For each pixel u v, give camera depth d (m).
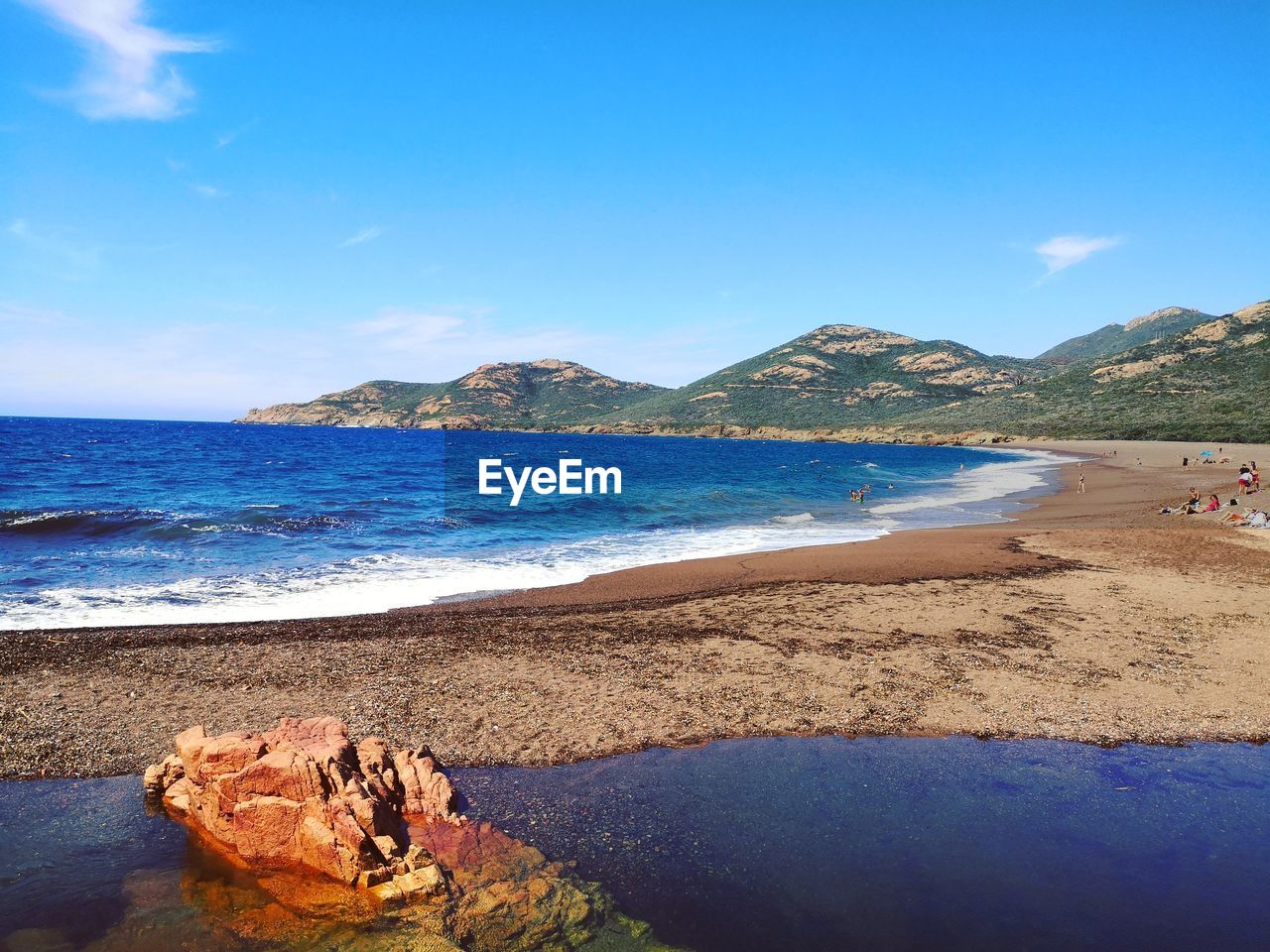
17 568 17.23
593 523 29.53
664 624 13.54
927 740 8.86
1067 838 6.79
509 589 16.66
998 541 23.16
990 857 6.47
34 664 10.66
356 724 8.96
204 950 5.23
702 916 5.62
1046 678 10.77
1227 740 8.95
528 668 11.01
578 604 15.18
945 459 94.50
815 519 31.70
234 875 6.19
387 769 7.30
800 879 6.13
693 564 19.67
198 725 8.18
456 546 22.83
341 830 6.14
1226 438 101.25
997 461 85.88
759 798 7.47
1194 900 5.85
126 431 125.75
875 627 13.34
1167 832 6.92
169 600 14.82
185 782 7.18
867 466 76.06
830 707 9.74
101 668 10.60
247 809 6.47
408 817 6.97
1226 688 10.46
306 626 13.10
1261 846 6.69
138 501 31.28
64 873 6.14
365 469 57.47
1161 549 21.27
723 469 67.56
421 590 16.42
